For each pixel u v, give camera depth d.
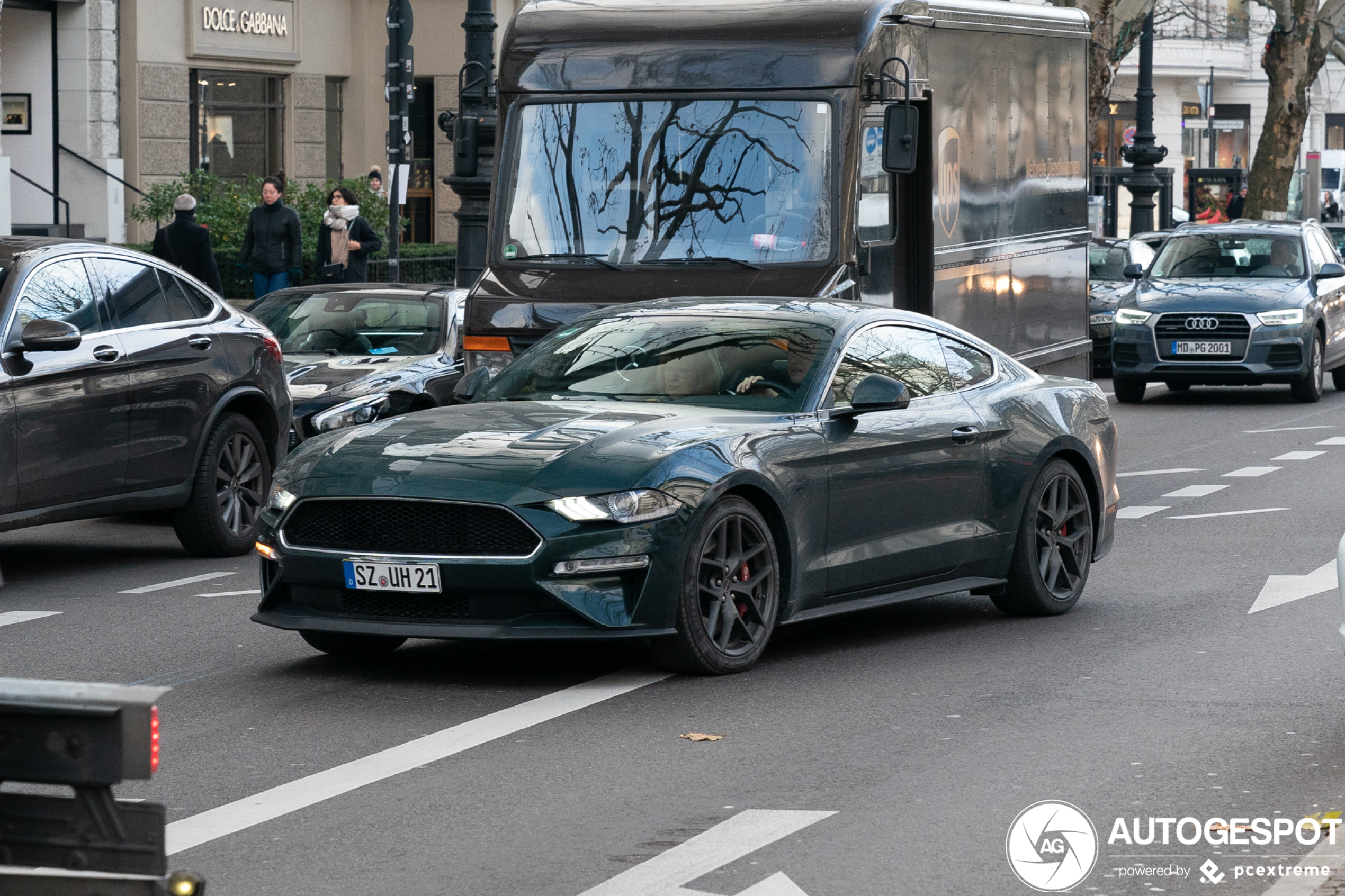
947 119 15.91
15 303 12.22
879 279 15.08
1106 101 37.09
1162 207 51.22
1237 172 58.47
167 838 6.60
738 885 6.11
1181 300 25.75
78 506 12.56
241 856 6.45
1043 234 18.17
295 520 9.26
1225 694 8.93
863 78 14.79
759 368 10.12
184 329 13.61
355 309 17.98
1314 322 25.77
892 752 7.85
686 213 14.92
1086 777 7.43
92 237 36.97
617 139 15.25
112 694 4.23
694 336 10.45
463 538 8.89
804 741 8.02
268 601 9.40
